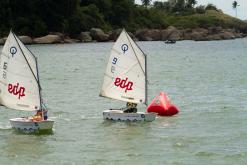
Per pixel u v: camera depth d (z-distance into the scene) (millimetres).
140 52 82625
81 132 74125
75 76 157125
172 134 72938
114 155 61750
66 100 106188
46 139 69750
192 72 171625
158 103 87125
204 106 98000
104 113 82688
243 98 108625
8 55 75812
